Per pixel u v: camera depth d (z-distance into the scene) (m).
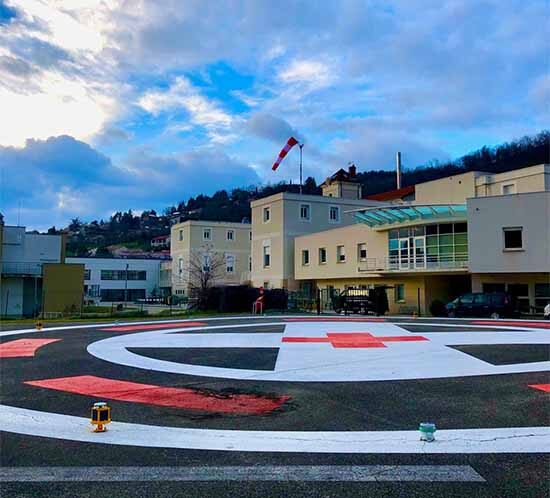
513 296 28.53
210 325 20.30
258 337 15.52
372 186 92.50
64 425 6.21
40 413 6.78
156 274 78.69
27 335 16.80
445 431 5.85
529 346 13.02
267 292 33.88
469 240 29.88
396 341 14.30
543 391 7.80
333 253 40.66
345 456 5.06
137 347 13.36
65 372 9.80
